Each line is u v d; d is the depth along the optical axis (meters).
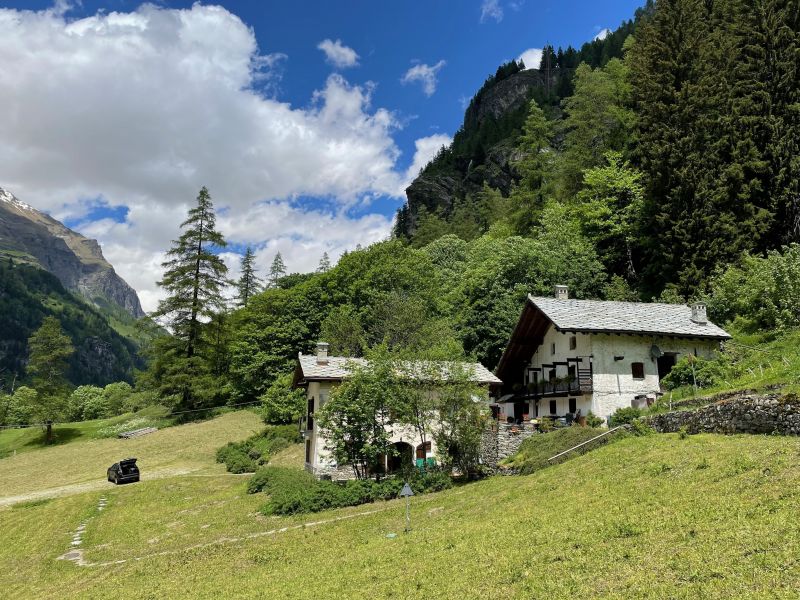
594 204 57.09
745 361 31.27
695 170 47.28
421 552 15.84
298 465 40.78
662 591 9.60
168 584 17.48
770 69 47.28
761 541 10.64
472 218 111.19
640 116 54.78
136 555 23.19
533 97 154.75
